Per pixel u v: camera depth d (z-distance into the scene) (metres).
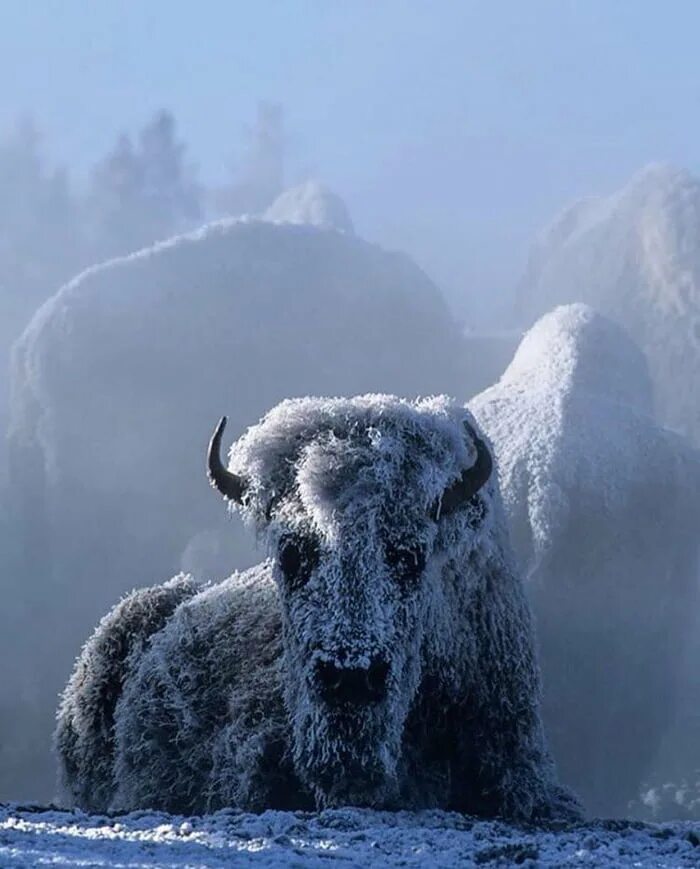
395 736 19.58
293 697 19.92
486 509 20.84
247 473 20.62
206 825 15.64
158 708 23.45
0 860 11.68
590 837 15.63
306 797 21.12
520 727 21.64
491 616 21.61
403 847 14.56
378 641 19.09
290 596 19.77
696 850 15.44
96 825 15.55
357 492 19.59
